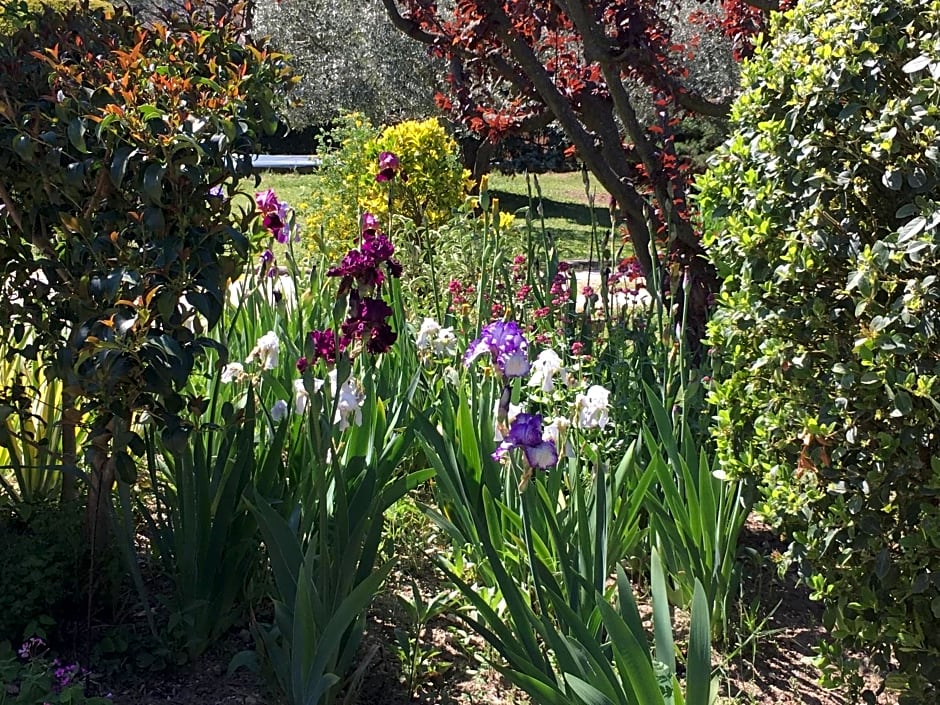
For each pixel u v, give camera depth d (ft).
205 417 11.94
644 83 17.79
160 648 9.89
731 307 10.73
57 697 8.55
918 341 8.57
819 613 12.21
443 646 10.85
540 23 18.71
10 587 9.75
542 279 16.49
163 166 9.41
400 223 22.36
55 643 10.17
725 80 48.21
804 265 9.48
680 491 11.80
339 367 9.15
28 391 12.77
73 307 10.02
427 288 19.43
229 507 9.95
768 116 10.59
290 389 12.37
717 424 13.10
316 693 8.59
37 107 9.61
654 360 13.94
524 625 8.83
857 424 9.26
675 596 11.83
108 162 9.69
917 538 8.80
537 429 8.34
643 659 7.84
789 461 10.21
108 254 10.02
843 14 9.65
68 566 10.39
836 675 10.38
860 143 9.48
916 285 8.50
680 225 16.47
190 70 10.32
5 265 10.68
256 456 11.35
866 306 9.04
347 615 8.57
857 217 9.75
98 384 9.37
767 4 16.79
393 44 63.46
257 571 11.02
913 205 8.82
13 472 13.01
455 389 13.56
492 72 19.86
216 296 10.15
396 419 11.64
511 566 11.29
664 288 16.83
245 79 10.37
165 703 9.40
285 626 9.21
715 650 11.18
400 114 65.46
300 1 64.85
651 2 18.38
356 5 65.16
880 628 9.53
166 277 9.66
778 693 10.50
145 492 12.30
